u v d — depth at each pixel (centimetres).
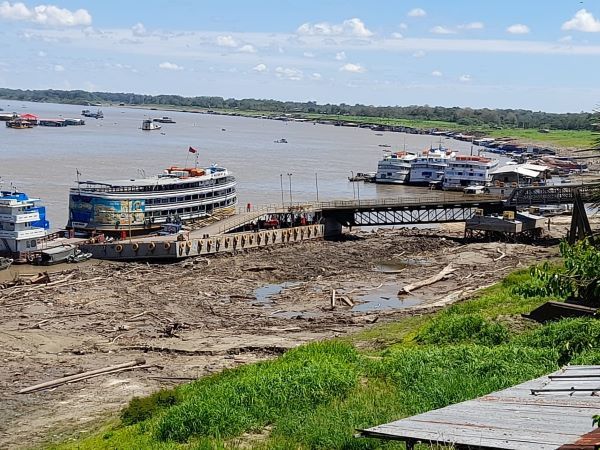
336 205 12062
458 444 1515
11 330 6525
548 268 2494
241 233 10519
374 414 2691
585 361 3008
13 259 9269
